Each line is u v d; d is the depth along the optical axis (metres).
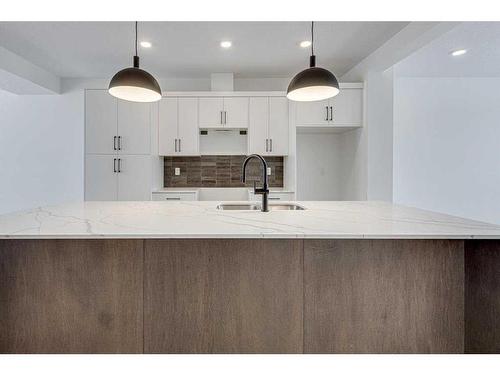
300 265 1.51
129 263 1.50
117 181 4.13
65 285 1.49
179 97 4.16
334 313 1.52
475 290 1.48
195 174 4.71
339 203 2.53
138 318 1.51
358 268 1.51
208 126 4.18
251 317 1.52
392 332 1.52
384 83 3.91
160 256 1.50
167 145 4.17
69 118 4.86
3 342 1.49
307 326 1.52
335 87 2.20
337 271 1.51
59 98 4.85
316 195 4.94
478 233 1.33
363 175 4.04
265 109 4.20
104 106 4.11
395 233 1.34
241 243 1.51
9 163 4.94
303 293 1.51
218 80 4.38
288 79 4.69
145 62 4.02
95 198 4.13
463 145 4.69
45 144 4.90
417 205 4.70
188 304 1.51
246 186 4.69
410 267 1.52
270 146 4.20
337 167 4.94
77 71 4.45
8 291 1.48
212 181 4.71
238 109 4.18
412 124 4.66
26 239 1.46
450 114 4.67
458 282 1.52
